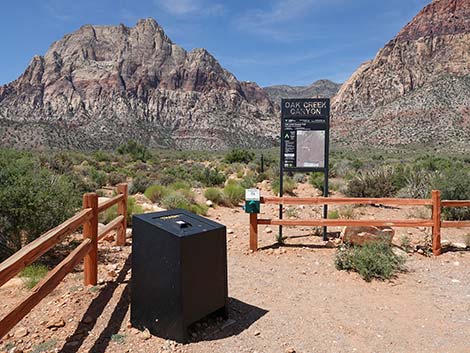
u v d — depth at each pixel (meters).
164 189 13.38
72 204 6.68
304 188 17.25
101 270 5.91
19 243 6.34
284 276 6.04
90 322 4.26
